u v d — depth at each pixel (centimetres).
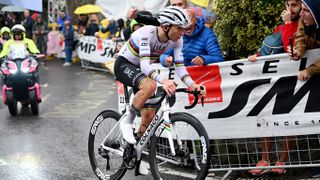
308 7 434
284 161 498
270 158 511
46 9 2491
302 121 477
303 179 488
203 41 533
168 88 407
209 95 498
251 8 572
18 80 862
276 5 564
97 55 1582
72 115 888
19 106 980
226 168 495
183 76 439
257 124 488
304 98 474
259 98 485
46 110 939
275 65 476
